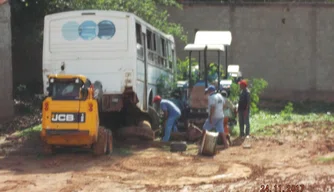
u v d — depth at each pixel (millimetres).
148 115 27953
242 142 25984
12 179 18594
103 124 27859
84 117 21516
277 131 28938
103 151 22109
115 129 27984
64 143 21906
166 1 43406
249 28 46969
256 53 47094
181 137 26734
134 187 17297
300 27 46750
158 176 18906
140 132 25484
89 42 25094
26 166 20812
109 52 25000
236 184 17469
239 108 27359
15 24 36688
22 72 41719
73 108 21531
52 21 25375
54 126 21516
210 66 31531
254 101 34906
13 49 39094
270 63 47031
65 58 25266
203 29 47281
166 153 23406
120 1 35875
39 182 18125
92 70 25094
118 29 25000
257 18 46906
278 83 47062
